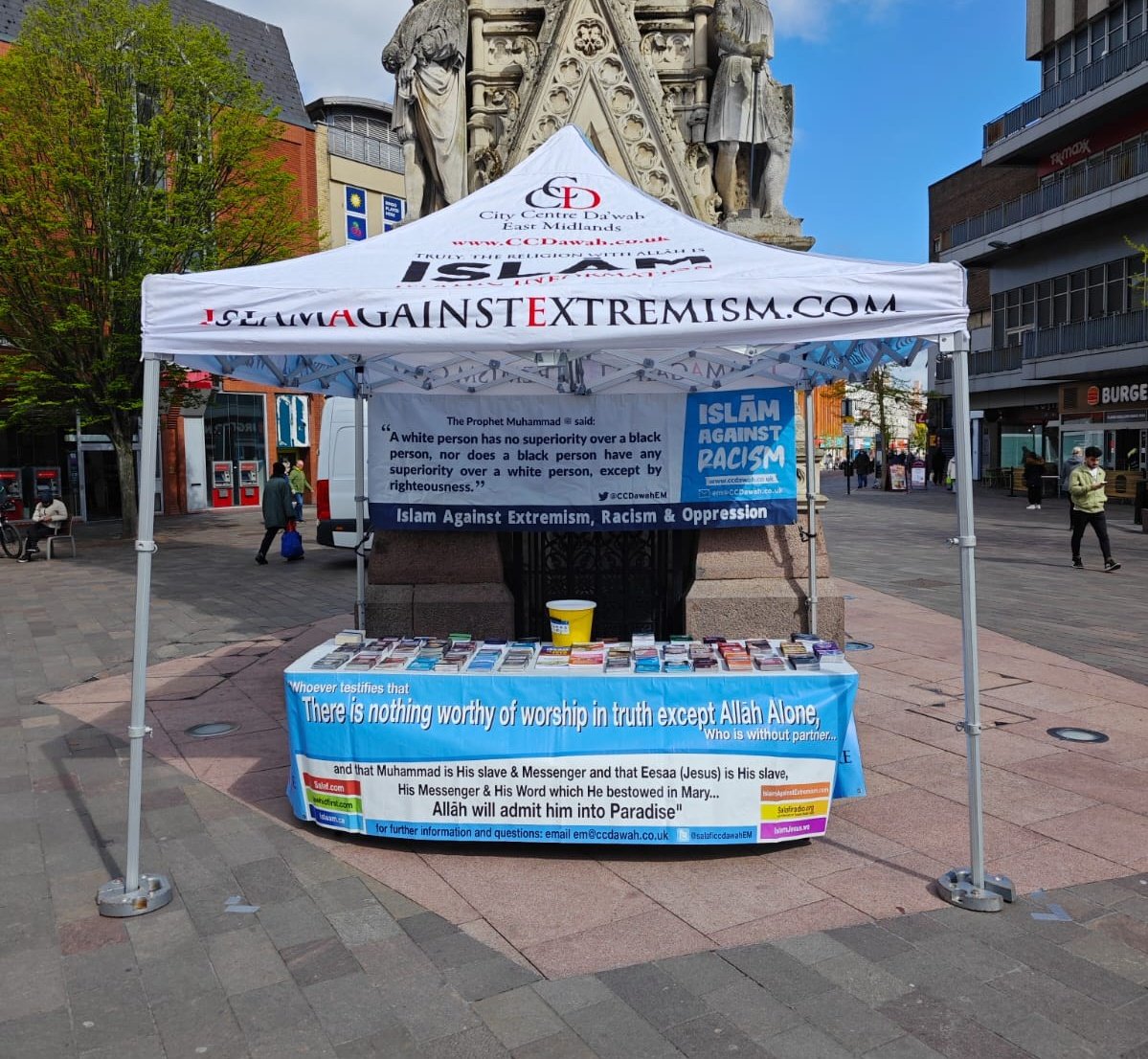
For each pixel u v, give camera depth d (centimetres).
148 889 377
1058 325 3300
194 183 1891
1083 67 3169
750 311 351
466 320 354
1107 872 387
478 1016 297
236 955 336
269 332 359
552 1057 277
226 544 1894
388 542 659
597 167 486
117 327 1852
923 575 1268
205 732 606
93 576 1412
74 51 1778
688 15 728
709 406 620
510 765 413
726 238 414
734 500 625
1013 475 3219
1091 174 2977
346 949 339
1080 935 338
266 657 829
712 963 324
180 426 2772
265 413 3019
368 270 382
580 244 412
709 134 703
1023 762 520
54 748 579
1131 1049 275
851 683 407
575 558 693
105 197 1795
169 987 316
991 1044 279
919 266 351
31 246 1762
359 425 626
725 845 418
